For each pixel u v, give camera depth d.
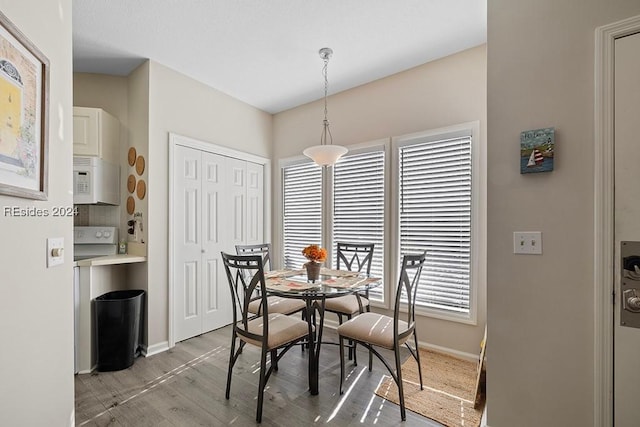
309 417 1.75
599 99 1.25
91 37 2.30
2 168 0.90
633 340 1.20
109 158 2.68
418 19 2.11
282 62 2.69
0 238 0.91
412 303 2.08
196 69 2.81
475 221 2.44
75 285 2.26
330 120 3.39
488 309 1.52
